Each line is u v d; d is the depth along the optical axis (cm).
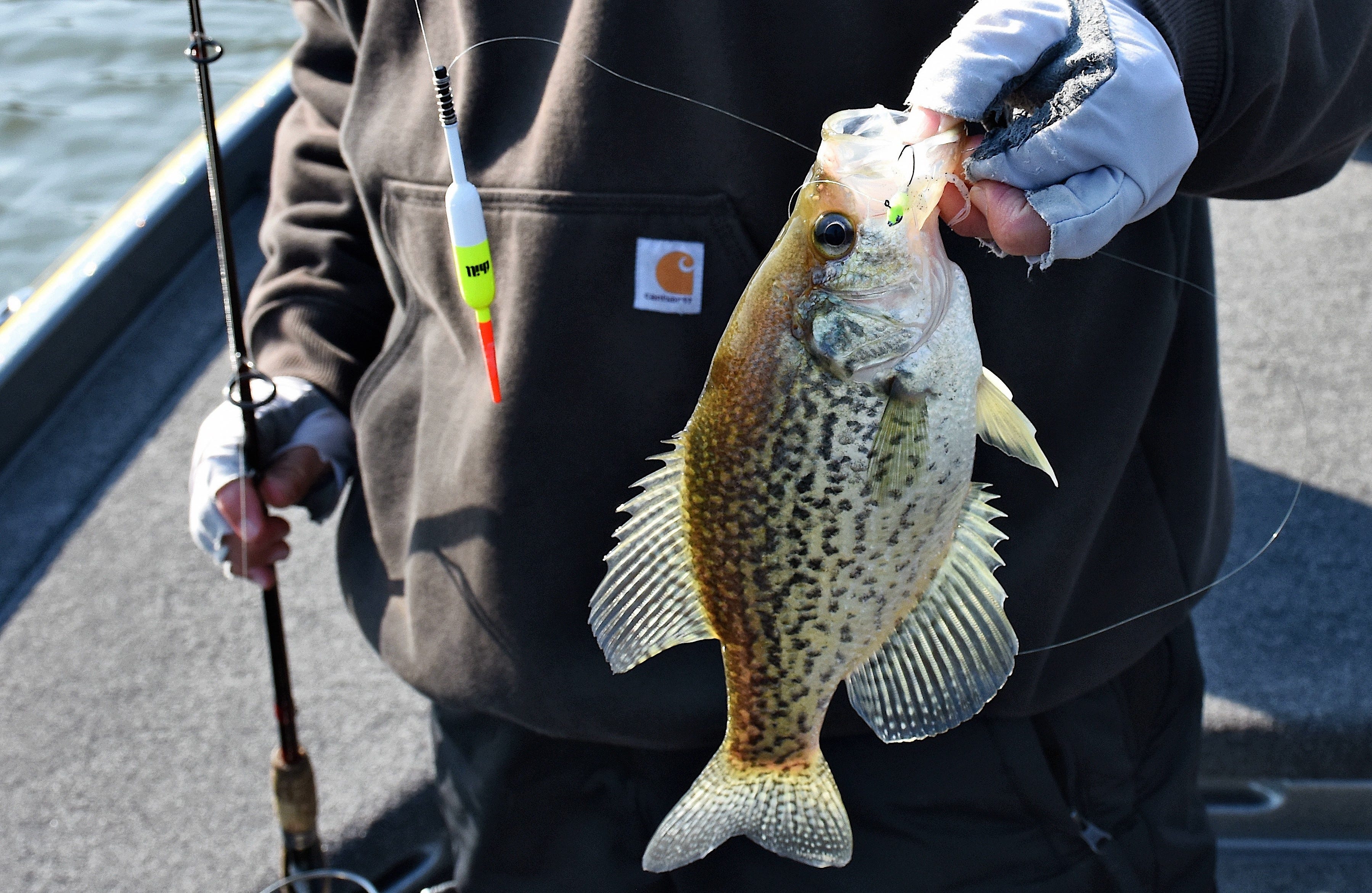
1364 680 206
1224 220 341
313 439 161
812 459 99
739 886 146
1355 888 205
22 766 209
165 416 288
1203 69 98
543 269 126
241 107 362
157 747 212
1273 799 209
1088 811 148
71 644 232
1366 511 242
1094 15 91
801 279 96
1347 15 109
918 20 115
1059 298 122
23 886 189
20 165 621
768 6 116
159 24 715
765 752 116
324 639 234
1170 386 138
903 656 107
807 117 119
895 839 142
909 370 97
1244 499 245
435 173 134
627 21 118
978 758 140
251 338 171
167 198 324
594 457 130
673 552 106
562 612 134
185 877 191
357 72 146
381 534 154
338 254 167
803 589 104
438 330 144
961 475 101
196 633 235
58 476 270
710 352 126
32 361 276
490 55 128
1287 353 285
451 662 141
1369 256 318
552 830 152
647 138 121
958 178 92
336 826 196
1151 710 153
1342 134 118
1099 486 130
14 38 701
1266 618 221
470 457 135
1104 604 140
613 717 136
